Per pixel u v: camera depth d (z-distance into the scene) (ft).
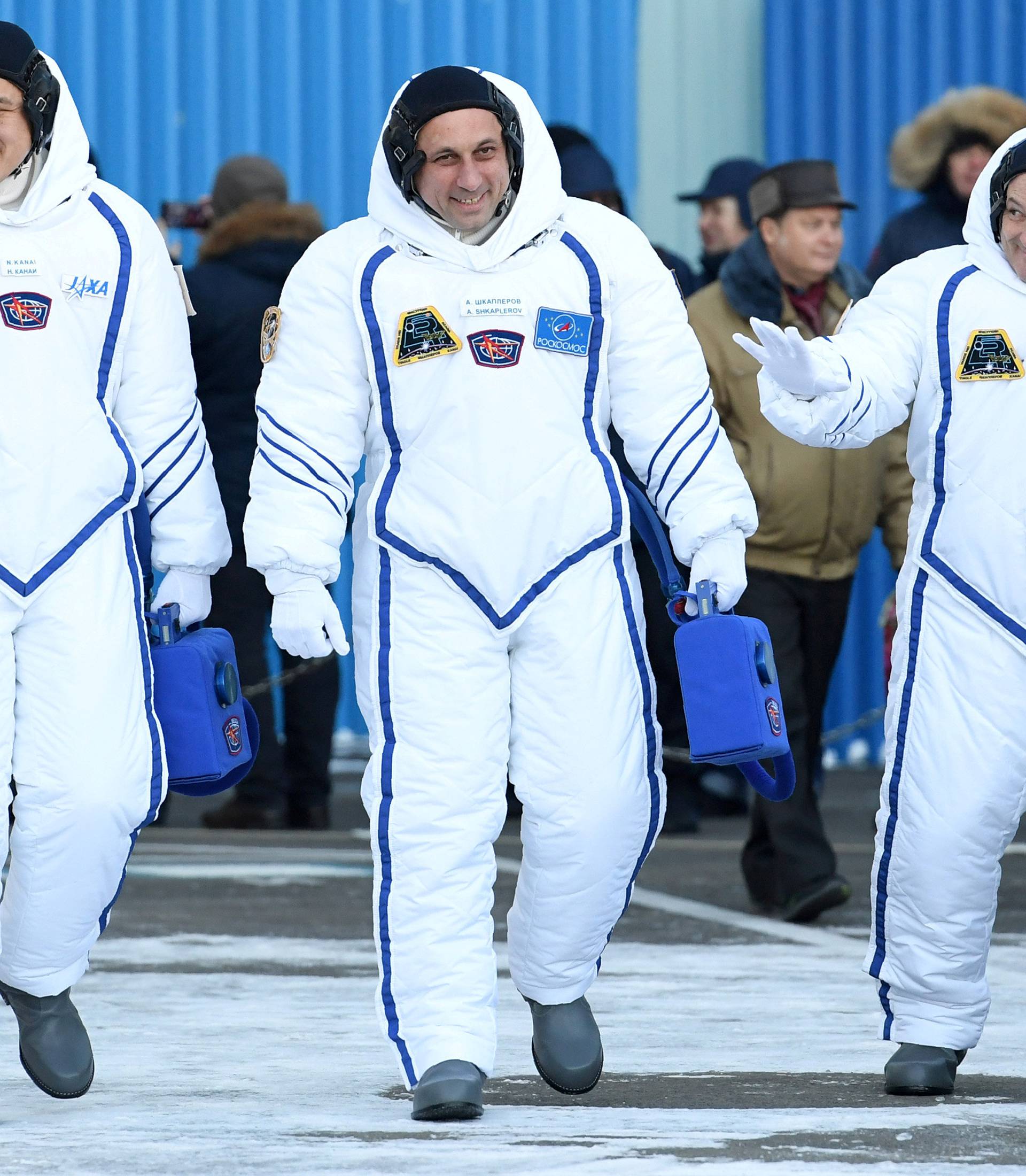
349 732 112.78
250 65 111.24
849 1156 33.86
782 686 63.52
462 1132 35.96
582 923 38.45
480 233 38.45
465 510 37.55
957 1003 39.99
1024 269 39.65
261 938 60.13
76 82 110.22
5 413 36.78
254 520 38.37
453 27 112.57
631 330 38.60
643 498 39.81
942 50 114.32
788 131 114.52
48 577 36.73
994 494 39.37
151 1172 33.04
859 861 78.43
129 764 37.22
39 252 37.42
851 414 39.19
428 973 37.29
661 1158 33.71
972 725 39.32
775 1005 49.60
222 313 80.48
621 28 114.11
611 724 37.83
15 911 37.63
